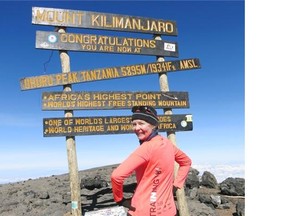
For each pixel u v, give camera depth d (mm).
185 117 10594
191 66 10938
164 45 10891
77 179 8945
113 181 3121
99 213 7293
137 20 10609
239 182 11000
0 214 10141
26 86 8953
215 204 10133
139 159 3164
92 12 10000
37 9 9289
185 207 9414
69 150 9047
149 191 3209
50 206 10320
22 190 14211
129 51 10312
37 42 9125
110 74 9898
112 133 9508
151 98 10250
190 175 12312
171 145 3447
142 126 3338
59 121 9023
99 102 9586
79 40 9664
